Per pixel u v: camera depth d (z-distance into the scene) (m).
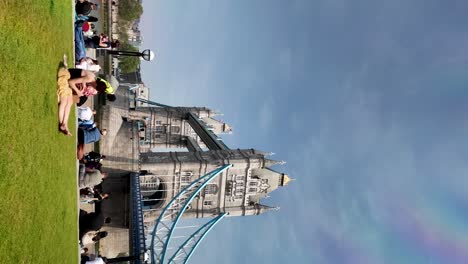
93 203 44.56
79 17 33.66
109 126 69.06
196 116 98.00
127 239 64.88
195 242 62.38
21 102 18.94
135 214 55.31
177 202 72.88
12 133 17.84
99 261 31.41
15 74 18.50
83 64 31.09
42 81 21.89
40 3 22.97
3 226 16.34
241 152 78.81
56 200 23.66
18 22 19.48
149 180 71.25
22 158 18.77
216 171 69.88
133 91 115.62
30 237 19.05
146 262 49.06
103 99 71.00
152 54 47.91
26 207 18.84
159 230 60.31
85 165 34.47
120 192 67.19
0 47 17.44
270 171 80.94
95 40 40.53
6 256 16.38
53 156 23.44
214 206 76.38
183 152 76.38
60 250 23.92
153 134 99.12
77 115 29.94
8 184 17.17
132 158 68.81
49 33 23.97
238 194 77.69
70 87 24.19
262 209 78.88
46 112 22.42
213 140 82.75
